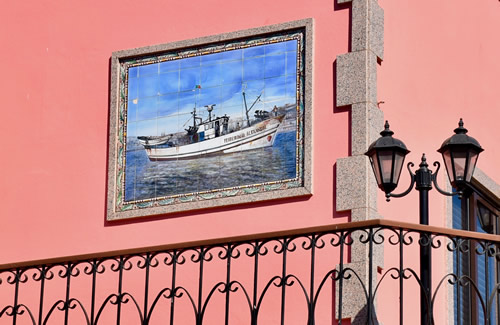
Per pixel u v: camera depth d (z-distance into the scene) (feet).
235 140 34.24
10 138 37.76
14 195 37.17
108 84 36.70
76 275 31.83
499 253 30.30
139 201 35.06
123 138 35.81
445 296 34.86
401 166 30.04
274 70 34.24
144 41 36.47
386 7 34.96
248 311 32.86
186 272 33.99
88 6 37.76
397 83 34.81
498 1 41.32
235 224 33.65
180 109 35.24
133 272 34.73
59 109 37.32
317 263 32.32
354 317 31.35
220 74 34.94
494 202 38.93
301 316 32.12
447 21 38.11
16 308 32.37
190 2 36.06
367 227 28.94
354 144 32.71
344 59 33.42
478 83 39.17
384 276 32.14
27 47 38.42
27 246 36.52
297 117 33.55
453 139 30.27
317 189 32.86
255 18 34.94
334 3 34.06
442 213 35.68
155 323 34.01
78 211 36.06
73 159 36.60
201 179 34.40
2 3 39.24
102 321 34.78
